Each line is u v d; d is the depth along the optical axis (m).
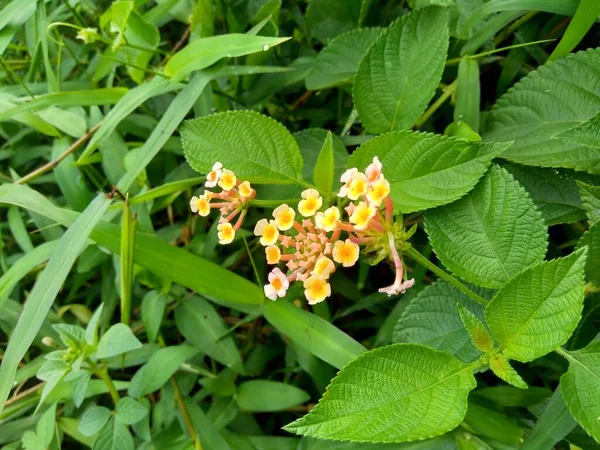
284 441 0.22
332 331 0.21
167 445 0.22
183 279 0.22
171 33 0.32
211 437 0.22
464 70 0.22
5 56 0.32
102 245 0.22
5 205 0.28
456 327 0.19
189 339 0.24
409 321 0.19
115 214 0.25
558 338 0.14
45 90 0.29
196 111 0.26
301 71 0.27
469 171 0.17
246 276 0.28
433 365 0.15
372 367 0.15
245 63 0.28
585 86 0.20
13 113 0.24
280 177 0.20
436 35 0.20
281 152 0.20
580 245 0.16
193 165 0.20
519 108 0.21
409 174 0.18
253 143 0.20
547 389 0.20
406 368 0.15
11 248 0.30
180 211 0.29
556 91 0.20
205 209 0.18
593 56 0.20
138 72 0.27
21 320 0.19
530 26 0.25
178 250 0.23
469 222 0.18
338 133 0.28
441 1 0.20
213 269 0.23
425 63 0.21
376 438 0.14
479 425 0.19
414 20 0.21
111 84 0.29
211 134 0.20
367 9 0.26
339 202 0.20
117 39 0.25
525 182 0.20
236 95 0.28
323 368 0.23
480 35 0.23
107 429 0.20
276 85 0.27
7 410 0.24
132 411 0.20
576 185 0.19
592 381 0.14
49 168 0.27
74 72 0.33
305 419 0.14
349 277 0.27
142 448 0.22
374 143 0.18
